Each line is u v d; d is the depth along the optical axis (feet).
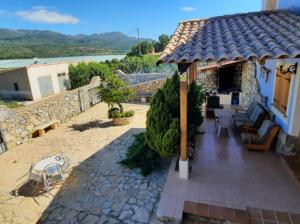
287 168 18.66
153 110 18.71
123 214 16.35
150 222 15.40
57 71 78.59
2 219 16.85
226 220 13.75
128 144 29.30
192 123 22.74
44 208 17.79
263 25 17.99
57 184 20.81
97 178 21.36
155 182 19.90
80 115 45.44
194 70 24.02
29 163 26.18
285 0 23.08
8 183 21.97
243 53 13.32
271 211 14.14
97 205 17.56
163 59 14.44
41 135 34.65
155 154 21.70
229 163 19.90
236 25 19.47
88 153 27.43
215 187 16.67
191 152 21.24
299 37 13.93
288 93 19.61
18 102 68.74
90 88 50.37
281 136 20.80
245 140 22.16
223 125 25.90
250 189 16.30
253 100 32.65
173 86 18.93
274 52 12.63
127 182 20.25
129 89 39.04
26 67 69.41
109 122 39.88
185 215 14.75
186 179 17.71
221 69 45.85
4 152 29.66
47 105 37.32
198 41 16.66
